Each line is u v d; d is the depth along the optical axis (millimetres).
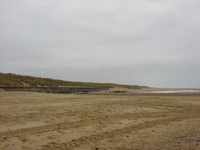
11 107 11914
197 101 17500
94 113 11062
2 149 5238
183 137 6543
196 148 5000
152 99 18953
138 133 7363
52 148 5543
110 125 8492
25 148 5445
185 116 10828
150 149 5262
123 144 6035
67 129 7633
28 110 11133
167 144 5684
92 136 6871
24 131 7098
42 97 19281
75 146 5781
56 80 59344
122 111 11922
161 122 9305
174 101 17266
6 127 7473
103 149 5535
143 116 10664
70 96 21641
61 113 10703
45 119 9180
